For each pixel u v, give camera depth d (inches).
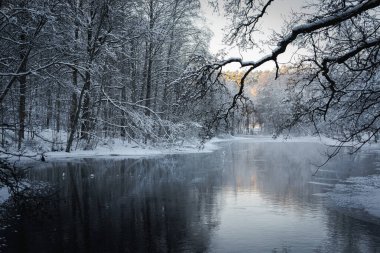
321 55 331.9
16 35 849.5
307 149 1651.1
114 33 1179.9
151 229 404.5
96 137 1213.7
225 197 575.8
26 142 1044.5
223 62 326.0
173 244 358.3
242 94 366.9
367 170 870.4
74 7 1047.6
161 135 1346.0
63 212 472.4
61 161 975.6
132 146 1328.7
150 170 869.8
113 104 1177.4
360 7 251.8
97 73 1103.0
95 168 870.4
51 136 1249.4
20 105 992.9
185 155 1272.1
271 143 2260.1
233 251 339.6
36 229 399.9
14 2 711.1
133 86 1389.0
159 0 1278.3
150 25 1261.1
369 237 379.2
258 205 522.6
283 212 483.8
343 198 565.0
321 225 424.5
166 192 611.2
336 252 337.1
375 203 526.9
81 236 377.4
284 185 684.1
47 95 1284.4
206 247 350.6
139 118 1211.2
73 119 1192.2
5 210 466.3
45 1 756.6
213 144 2076.8
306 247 350.3
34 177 714.8
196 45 1294.3
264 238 376.8
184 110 391.2
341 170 882.1
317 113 358.3
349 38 301.9
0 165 427.5
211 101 380.5
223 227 415.5
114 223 427.5
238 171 876.6
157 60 1393.9
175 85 364.8
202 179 751.1
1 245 349.1
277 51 291.9
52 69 1056.2
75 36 1109.7
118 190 623.8
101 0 1087.6
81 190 616.7
